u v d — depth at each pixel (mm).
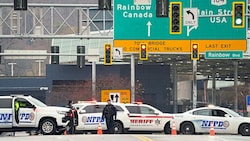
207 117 89688
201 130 89562
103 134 80125
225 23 109812
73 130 80688
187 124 89938
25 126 78500
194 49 103188
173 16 73188
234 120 89312
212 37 110062
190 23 92562
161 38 109250
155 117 89438
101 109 88000
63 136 71812
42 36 103438
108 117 80688
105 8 64562
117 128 87812
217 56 109562
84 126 86875
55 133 80250
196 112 90438
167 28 109438
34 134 86875
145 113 89625
